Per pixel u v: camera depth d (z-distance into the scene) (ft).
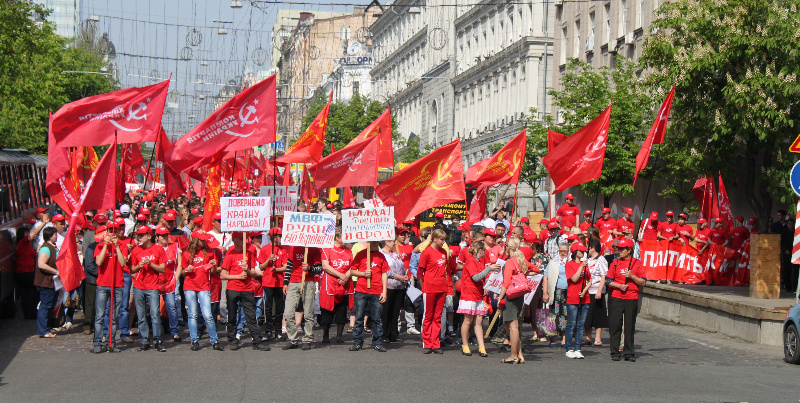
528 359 47.01
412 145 225.56
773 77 64.95
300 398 34.04
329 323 51.83
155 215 61.57
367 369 41.57
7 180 61.98
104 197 48.14
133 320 52.90
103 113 50.37
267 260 48.52
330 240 48.52
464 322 48.29
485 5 203.82
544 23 172.04
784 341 48.34
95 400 33.35
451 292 51.55
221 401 33.27
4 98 134.72
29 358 44.11
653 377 40.65
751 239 62.69
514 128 179.83
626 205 125.70
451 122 233.96
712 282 73.46
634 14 132.67
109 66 196.24
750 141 69.67
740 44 66.28
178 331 52.08
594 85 114.01
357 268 48.91
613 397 35.09
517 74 181.16
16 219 63.52
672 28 72.90
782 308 55.01
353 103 223.10
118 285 46.78
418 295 55.42
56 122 50.19
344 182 57.67
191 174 95.45
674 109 72.49
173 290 49.73
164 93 50.96
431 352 48.47
